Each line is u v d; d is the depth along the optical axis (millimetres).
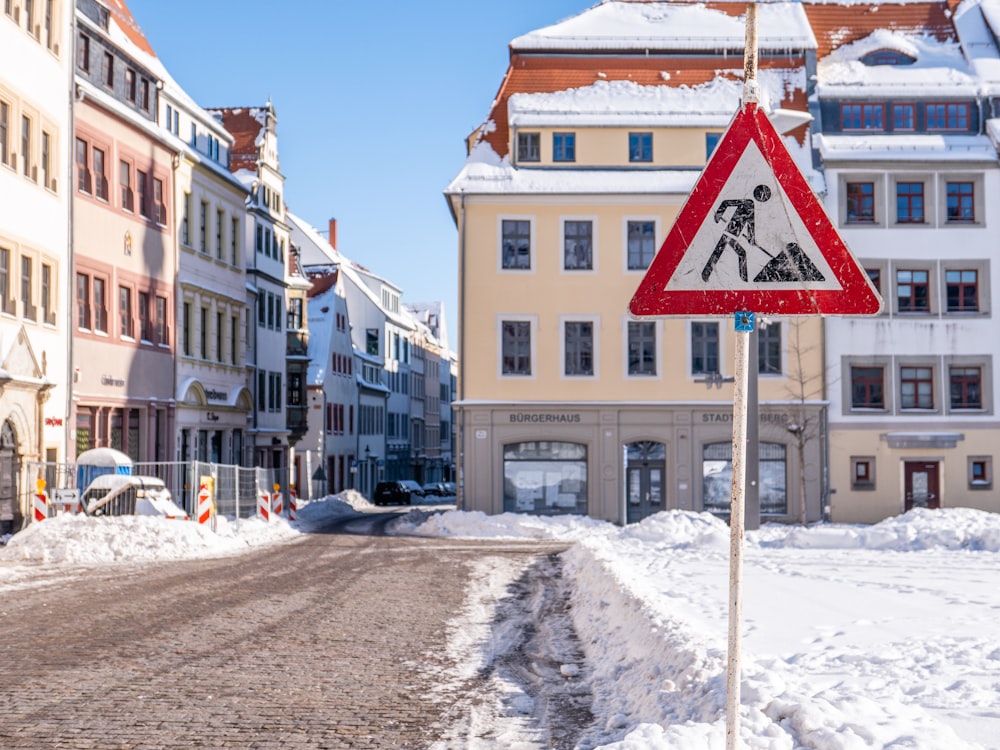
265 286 58500
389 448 98875
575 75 45438
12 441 31125
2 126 31312
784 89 45312
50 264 34312
